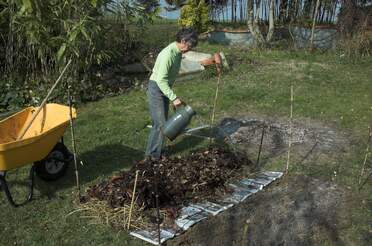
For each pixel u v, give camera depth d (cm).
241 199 490
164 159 544
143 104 848
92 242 423
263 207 477
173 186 485
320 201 490
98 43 859
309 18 1486
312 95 894
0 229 447
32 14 778
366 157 571
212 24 1625
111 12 920
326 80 1019
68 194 513
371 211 470
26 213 475
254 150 634
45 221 460
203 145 652
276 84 980
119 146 649
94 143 657
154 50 1245
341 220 454
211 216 457
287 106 827
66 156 544
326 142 662
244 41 1500
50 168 530
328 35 1398
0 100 837
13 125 534
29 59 900
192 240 421
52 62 896
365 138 675
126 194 467
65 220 459
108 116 779
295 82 996
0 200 500
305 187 521
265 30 1530
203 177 506
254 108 822
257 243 417
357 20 1313
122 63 1093
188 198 486
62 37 778
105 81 961
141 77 1055
